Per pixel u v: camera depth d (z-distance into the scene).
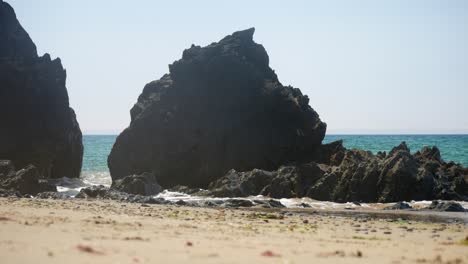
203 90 66.19
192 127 65.12
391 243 20.11
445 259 15.30
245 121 64.75
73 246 13.80
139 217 26.94
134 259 12.27
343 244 18.89
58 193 50.56
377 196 52.47
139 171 66.12
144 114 67.31
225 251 14.66
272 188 53.88
